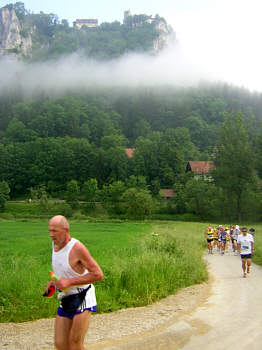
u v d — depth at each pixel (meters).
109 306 9.55
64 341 5.25
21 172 138.38
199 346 6.77
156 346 6.79
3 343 7.00
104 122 190.75
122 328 7.88
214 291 11.91
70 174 137.12
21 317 8.55
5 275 10.38
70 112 191.62
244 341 6.99
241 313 8.95
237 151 80.81
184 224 60.81
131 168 133.75
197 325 8.02
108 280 10.97
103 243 26.09
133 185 111.06
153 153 133.62
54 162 138.38
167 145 134.88
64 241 5.25
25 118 195.75
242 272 16.38
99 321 8.45
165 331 7.62
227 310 9.28
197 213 85.06
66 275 5.21
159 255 14.36
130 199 80.50
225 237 24.92
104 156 136.12
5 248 23.56
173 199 96.69
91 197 105.12
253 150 82.81
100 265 13.32
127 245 23.39
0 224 56.56
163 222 70.12
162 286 11.62
